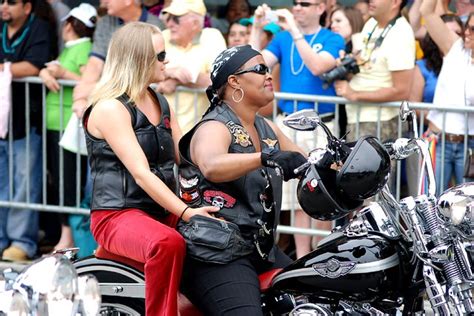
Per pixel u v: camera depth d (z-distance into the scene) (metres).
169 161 9.12
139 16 13.93
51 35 14.39
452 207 7.47
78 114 13.74
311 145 13.09
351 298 8.14
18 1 14.05
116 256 8.87
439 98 12.75
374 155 7.60
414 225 7.78
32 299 5.79
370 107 12.84
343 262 8.05
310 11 13.09
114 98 8.87
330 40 13.09
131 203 8.84
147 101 9.13
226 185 8.39
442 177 12.59
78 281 5.90
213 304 8.30
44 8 14.37
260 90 8.45
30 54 14.07
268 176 8.48
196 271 8.42
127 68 8.94
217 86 8.55
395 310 8.22
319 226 13.16
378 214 8.26
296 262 8.35
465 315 7.70
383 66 12.75
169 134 9.14
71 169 14.00
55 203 14.36
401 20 12.80
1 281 6.04
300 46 12.99
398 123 12.84
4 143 14.27
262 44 14.21
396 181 12.62
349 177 7.56
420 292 8.18
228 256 8.30
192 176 8.47
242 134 8.41
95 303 5.95
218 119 8.41
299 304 8.38
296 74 13.27
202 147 8.20
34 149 14.28
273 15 13.27
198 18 13.28
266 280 8.56
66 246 14.36
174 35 13.28
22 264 14.12
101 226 8.86
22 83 14.16
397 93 12.71
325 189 7.61
